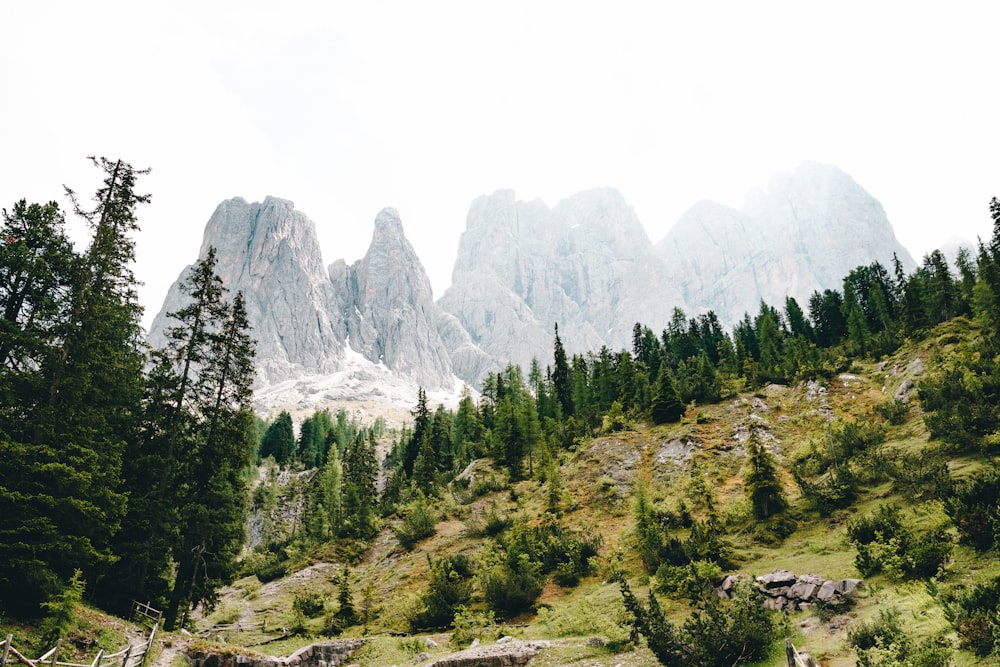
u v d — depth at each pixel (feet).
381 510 204.23
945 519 60.59
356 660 82.74
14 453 57.77
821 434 143.33
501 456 209.67
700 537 91.66
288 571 161.89
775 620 52.65
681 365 260.62
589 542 114.21
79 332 71.46
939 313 223.51
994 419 84.99
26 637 51.75
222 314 98.84
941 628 37.86
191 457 93.15
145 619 84.74
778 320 329.11
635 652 56.54
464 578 119.03
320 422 456.45
